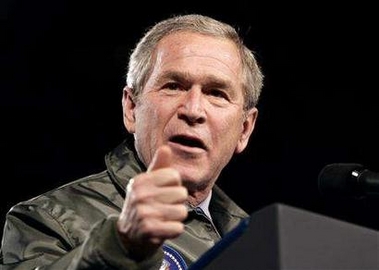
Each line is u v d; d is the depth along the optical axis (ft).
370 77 41.73
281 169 41.96
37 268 13.10
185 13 40.24
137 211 10.84
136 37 40.91
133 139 19.29
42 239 16.63
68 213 17.34
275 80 41.88
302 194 41.65
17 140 41.68
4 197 41.37
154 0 40.40
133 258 11.57
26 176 41.65
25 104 41.65
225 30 18.74
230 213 19.51
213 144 17.60
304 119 42.16
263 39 41.01
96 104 41.96
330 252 9.58
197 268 10.27
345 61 41.83
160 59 18.16
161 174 10.87
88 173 41.88
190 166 17.40
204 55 17.98
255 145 42.19
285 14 40.78
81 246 11.98
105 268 11.53
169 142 17.40
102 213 17.60
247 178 41.96
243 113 18.97
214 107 17.74
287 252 9.24
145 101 18.01
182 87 17.80
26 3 39.96
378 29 41.24
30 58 41.22
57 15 40.50
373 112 41.81
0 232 41.14
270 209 9.41
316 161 41.88
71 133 42.01
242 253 9.68
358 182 15.57
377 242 10.12
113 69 41.45
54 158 41.83
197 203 18.44
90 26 40.93
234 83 18.17
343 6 40.93
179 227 10.77
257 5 40.42
